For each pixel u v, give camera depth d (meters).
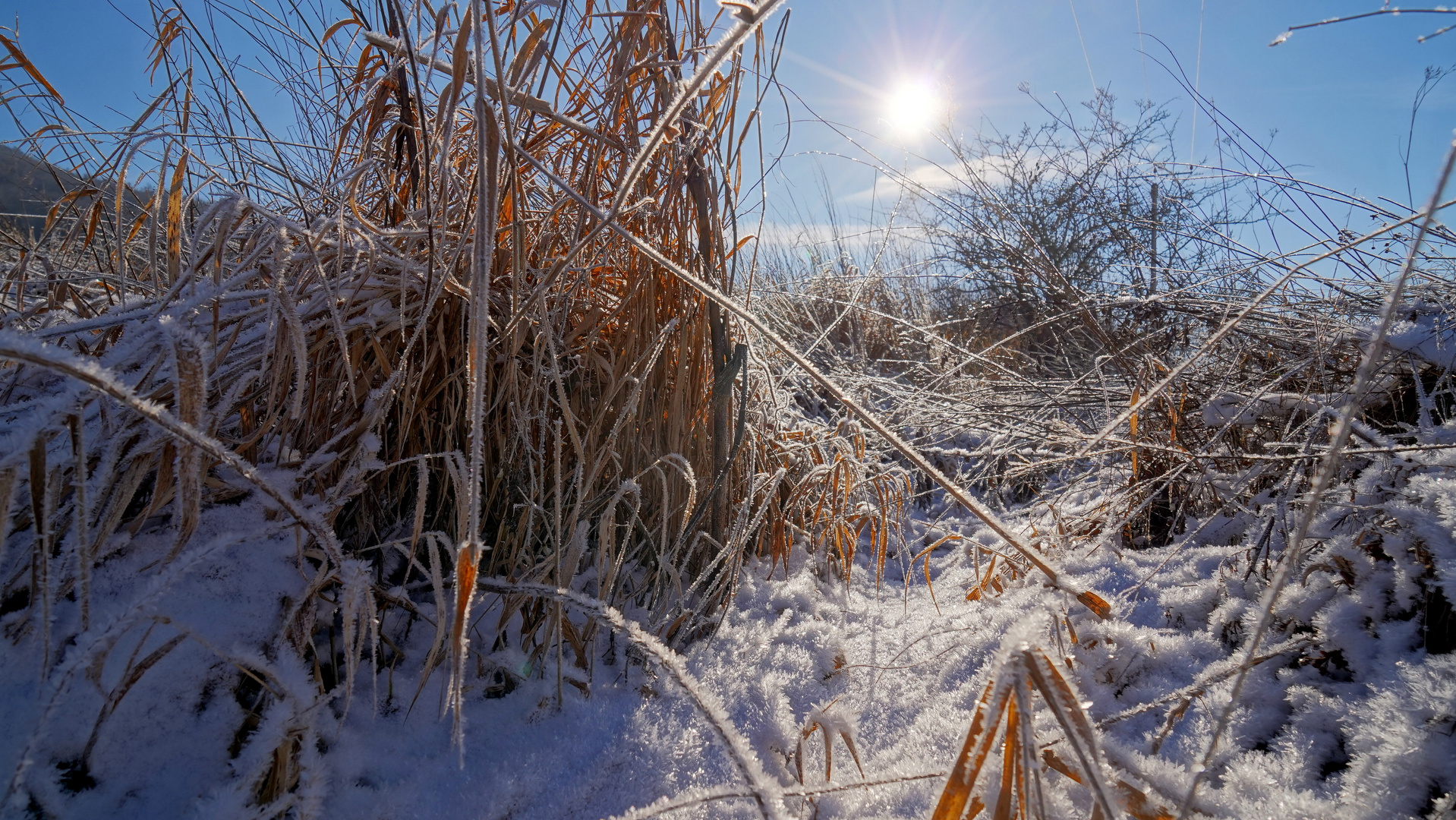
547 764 1.26
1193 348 2.91
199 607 1.14
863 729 1.46
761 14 0.93
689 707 1.45
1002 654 0.81
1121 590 1.90
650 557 1.82
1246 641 1.49
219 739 1.08
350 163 1.84
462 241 1.29
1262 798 1.09
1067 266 4.57
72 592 1.11
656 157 1.71
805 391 3.71
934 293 5.64
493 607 1.57
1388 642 1.28
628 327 1.79
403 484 1.54
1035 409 3.23
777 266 5.43
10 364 1.29
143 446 1.09
